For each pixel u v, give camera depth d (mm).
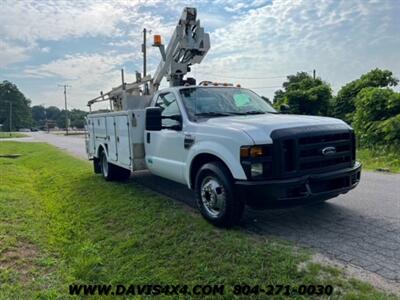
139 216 5469
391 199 5926
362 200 5859
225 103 5590
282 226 4625
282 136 4047
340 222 4738
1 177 9781
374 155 12469
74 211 6320
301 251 3775
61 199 7301
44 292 3441
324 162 4324
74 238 5027
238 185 4133
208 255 3889
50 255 4383
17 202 6801
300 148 4105
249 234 4340
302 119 4570
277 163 4027
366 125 14094
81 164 12453
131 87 8656
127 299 3350
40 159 16078
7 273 3771
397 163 10703
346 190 4484
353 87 18734
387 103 13789
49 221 5809
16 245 4531
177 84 7559
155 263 3945
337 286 3086
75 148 22188
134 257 4168
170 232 4660
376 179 8047
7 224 5297
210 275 3512
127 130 6621
